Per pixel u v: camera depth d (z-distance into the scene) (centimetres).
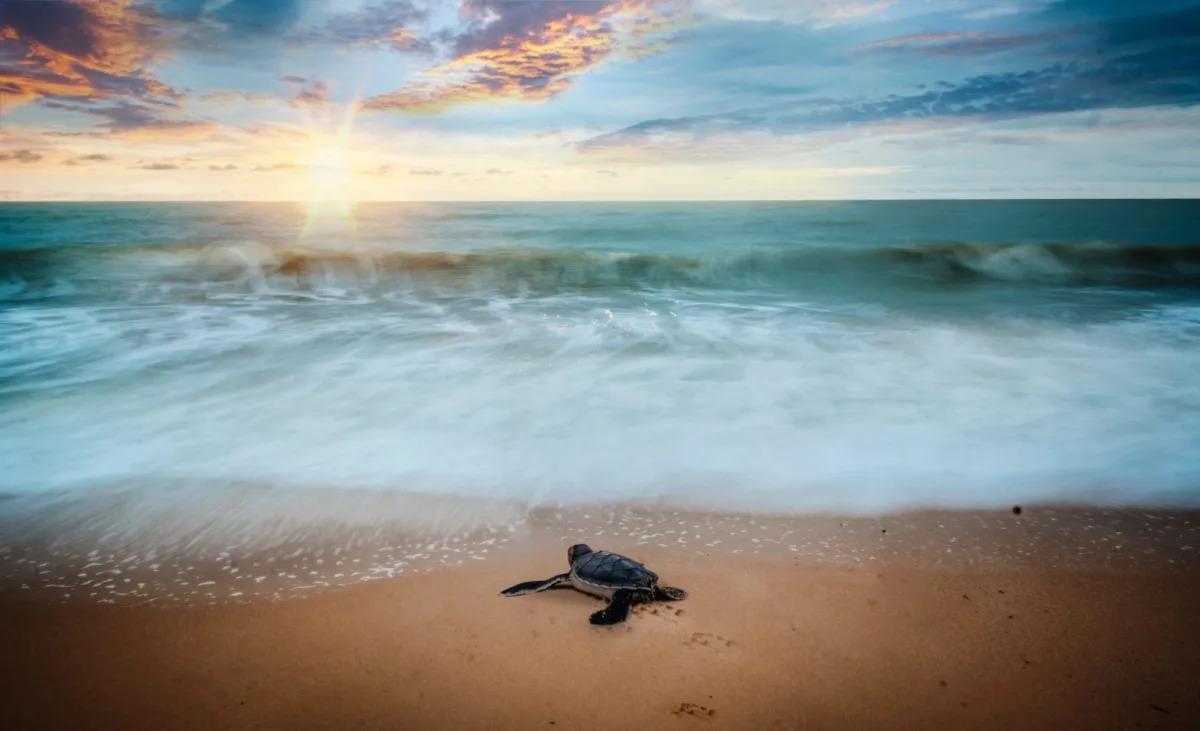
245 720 333
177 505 557
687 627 398
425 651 380
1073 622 403
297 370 918
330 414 758
